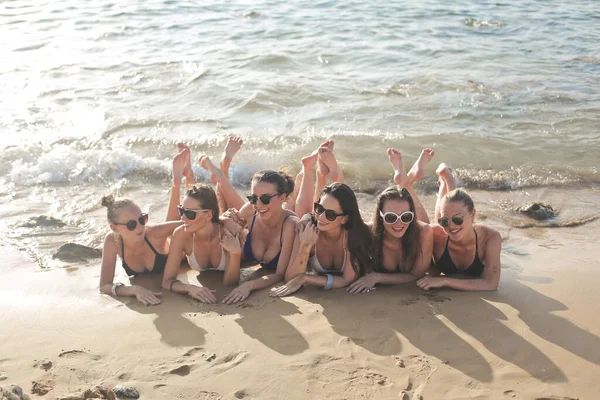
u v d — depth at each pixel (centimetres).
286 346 392
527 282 486
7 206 679
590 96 1025
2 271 522
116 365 371
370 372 363
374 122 920
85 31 1474
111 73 1167
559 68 1184
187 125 918
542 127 897
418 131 880
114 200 495
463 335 404
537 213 648
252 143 846
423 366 370
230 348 390
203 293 471
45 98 1032
